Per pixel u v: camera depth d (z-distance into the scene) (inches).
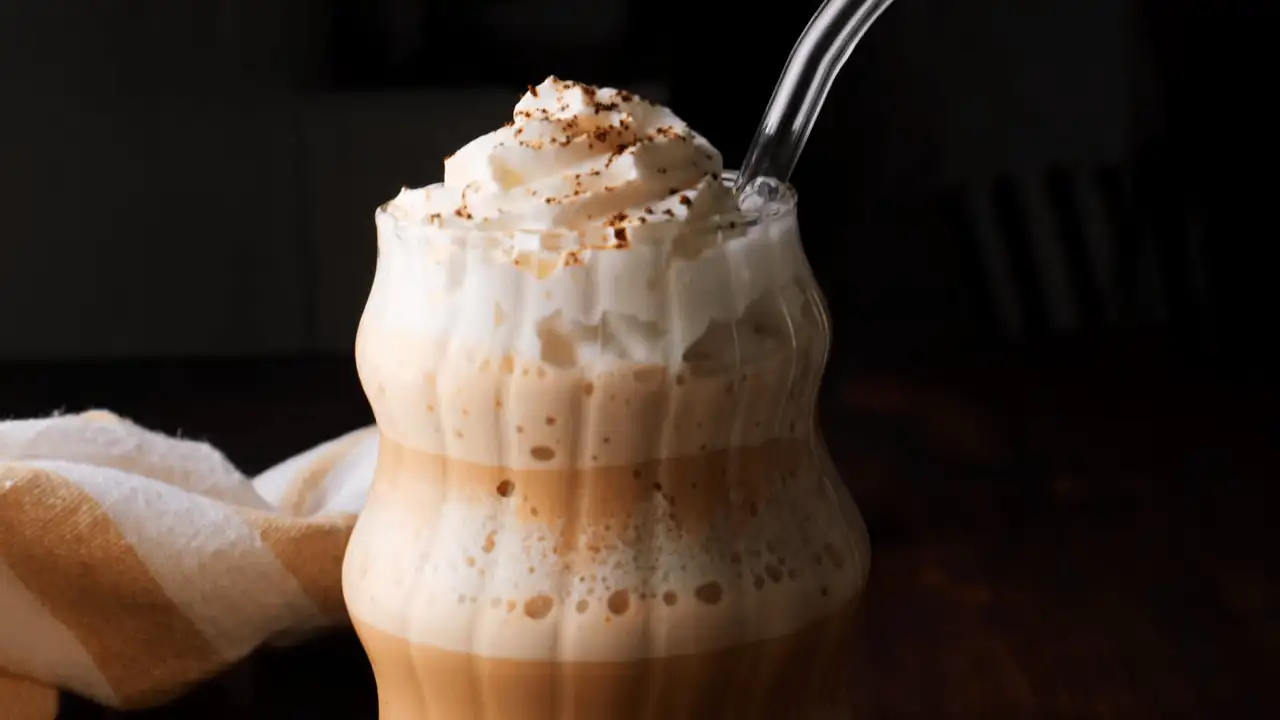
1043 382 30.5
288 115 36.0
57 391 29.2
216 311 37.3
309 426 27.0
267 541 20.5
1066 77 35.5
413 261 17.0
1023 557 23.0
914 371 31.4
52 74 35.6
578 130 17.6
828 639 17.3
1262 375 30.5
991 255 36.5
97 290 37.0
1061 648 20.9
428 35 35.2
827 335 17.4
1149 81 35.4
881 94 35.7
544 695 16.8
